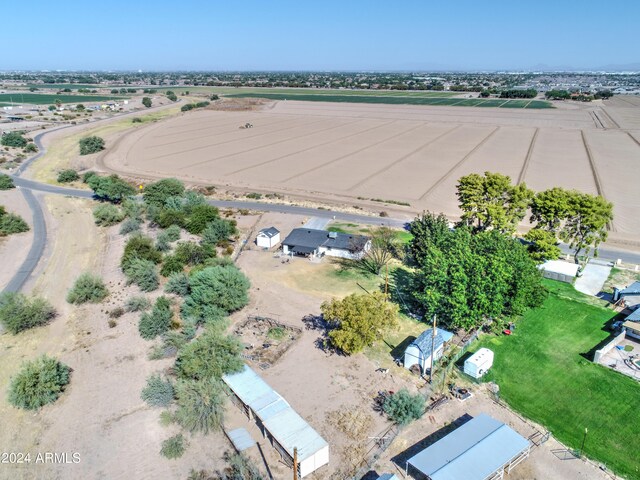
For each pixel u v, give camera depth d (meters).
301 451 34.03
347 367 46.31
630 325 49.44
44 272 68.50
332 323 53.28
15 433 38.50
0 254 74.88
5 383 44.50
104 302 59.44
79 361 47.81
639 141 153.75
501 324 52.47
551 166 122.88
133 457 36.06
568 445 36.62
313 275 65.88
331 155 142.12
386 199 100.81
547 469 34.41
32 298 60.19
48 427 39.16
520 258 52.56
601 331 51.41
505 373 45.19
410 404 39.12
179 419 39.41
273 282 64.00
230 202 100.88
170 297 60.28
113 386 44.00
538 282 53.69
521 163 126.75
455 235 62.38
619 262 68.12
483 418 37.44
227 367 42.94
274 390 42.75
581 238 68.06
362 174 120.81
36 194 107.25
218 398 40.25
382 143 158.62
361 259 70.19
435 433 37.91
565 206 64.44
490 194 72.12
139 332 52.62
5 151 149.12
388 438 37.31
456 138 165.38
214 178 119.69
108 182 100.25
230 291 55.66
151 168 130.75
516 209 71.69
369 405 41.16
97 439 37.84
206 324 53.22
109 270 68.62
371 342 48.19
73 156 146.38
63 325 54.53
